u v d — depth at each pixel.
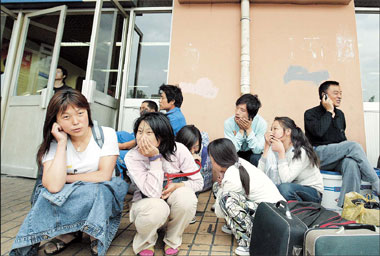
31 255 1.29
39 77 3.65
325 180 2.12
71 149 1.41
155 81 3.77
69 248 1.44
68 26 3.72
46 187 1.24
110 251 1.41
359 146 2.00
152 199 1.32
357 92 3.10
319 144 2.32
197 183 1.54
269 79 3.23
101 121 3.33
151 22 3.93
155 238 1.41
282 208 1.31
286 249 1.08
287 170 1.84
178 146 1.56
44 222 1.23
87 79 3.03
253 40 3.32
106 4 3.48
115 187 1.39
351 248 0.99
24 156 3.41
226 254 1.40
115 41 3.67
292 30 3.31
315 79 3.18
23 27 3.90
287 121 1.94
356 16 3.61
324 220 1.31
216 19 3.42
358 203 1.40
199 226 1.80
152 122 1.37
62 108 1.28
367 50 3.55
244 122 2.48
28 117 3.50
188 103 3.28
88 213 1.28
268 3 3.37
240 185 1.57
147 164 1.46
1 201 2.32
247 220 1.44
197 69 3.34
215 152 1.68
